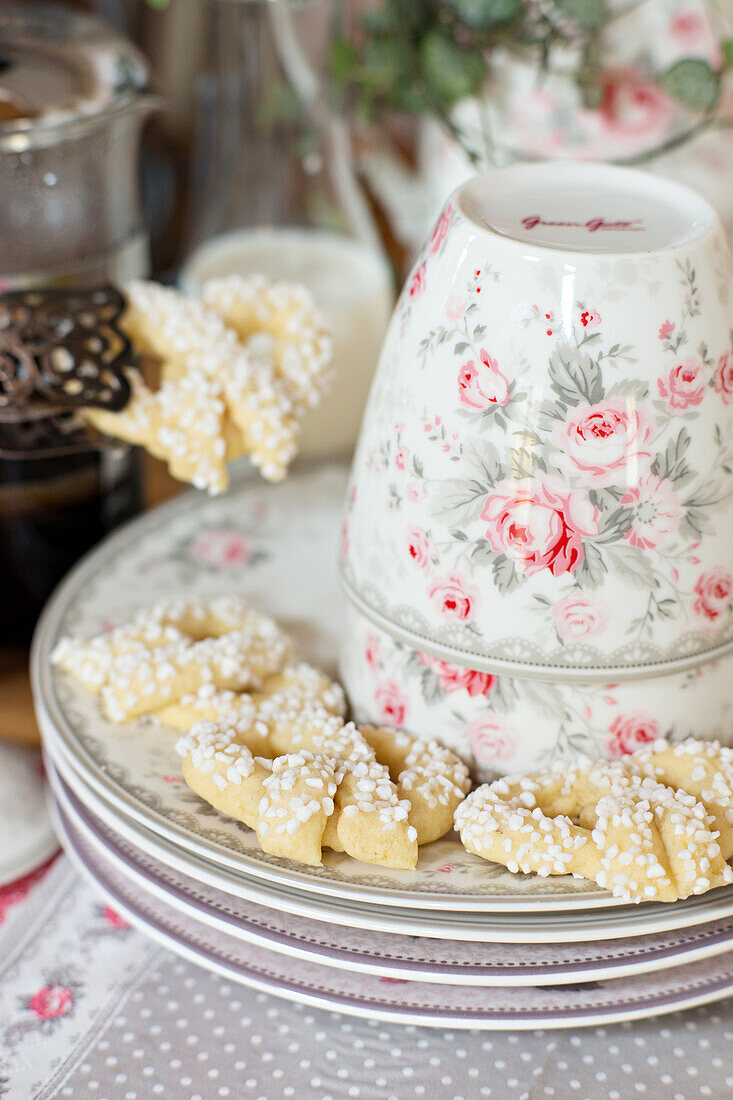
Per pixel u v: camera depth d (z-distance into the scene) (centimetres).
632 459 44
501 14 55
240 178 63
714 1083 46
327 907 44
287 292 52
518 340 44
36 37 54
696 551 45
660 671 46
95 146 54
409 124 75
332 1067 46
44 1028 47
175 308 51
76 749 48
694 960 45
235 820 46
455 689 47
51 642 52
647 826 45
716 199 56
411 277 47
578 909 44
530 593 45
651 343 44
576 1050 46
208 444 50
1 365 49
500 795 46
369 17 61
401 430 46
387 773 46
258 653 51
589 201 47
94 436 51
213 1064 46
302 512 59
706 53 54
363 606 48
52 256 54
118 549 57
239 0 61
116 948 49
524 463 45
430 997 45
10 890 51
